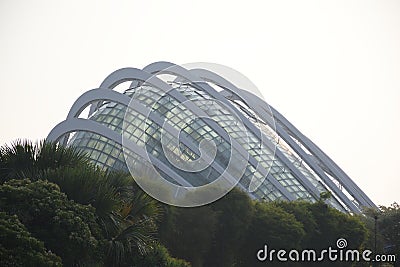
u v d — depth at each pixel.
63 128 74.38
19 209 30.97
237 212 53.59
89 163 37.19
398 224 78.38
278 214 56.50
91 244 30.69
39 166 35.12
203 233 50.62
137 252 33.09
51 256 28.91
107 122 75.62
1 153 35.28
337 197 83.00
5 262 27.50
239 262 55.09
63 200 31.70
